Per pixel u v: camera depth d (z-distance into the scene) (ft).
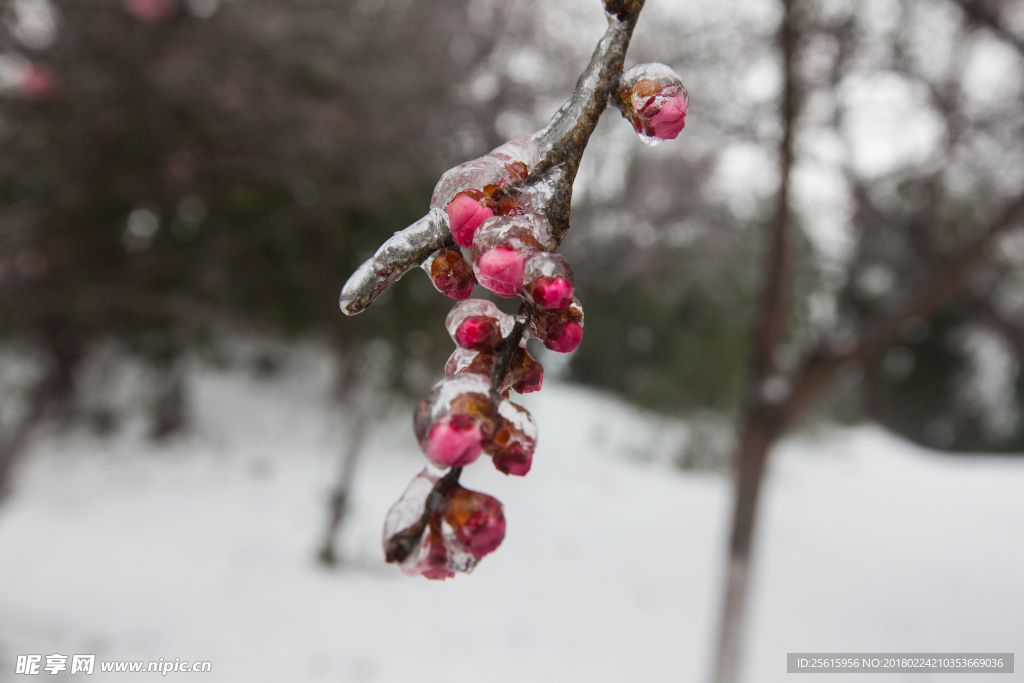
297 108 16.57
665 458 43.45
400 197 23.03
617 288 36.11
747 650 19.11
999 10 14.20
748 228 21.38
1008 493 43.42
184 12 14.23
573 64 20.33
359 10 17.66
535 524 29.55
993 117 15.58
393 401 29.43
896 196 16.26
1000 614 23.11
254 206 23.27
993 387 54.54
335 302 24.04
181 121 16.62
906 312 12.63
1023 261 17.03
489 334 1.58
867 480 44.19
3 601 17.19
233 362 37.68
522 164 1.82
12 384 27.66
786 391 14.11
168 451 31.14
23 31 13.55
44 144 16.12
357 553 23.94
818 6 14.23
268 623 17.93
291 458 32.58
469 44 19.19
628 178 24.04
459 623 19.54
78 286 17.60
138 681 14.17
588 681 17.04
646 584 24.49
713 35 17.11
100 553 21.47
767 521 33.53
